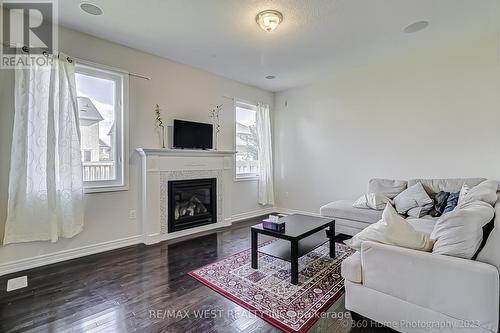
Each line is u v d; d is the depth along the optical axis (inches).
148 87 143.5
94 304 79.5
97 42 124.6
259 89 211.6
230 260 114.1
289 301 80.8
